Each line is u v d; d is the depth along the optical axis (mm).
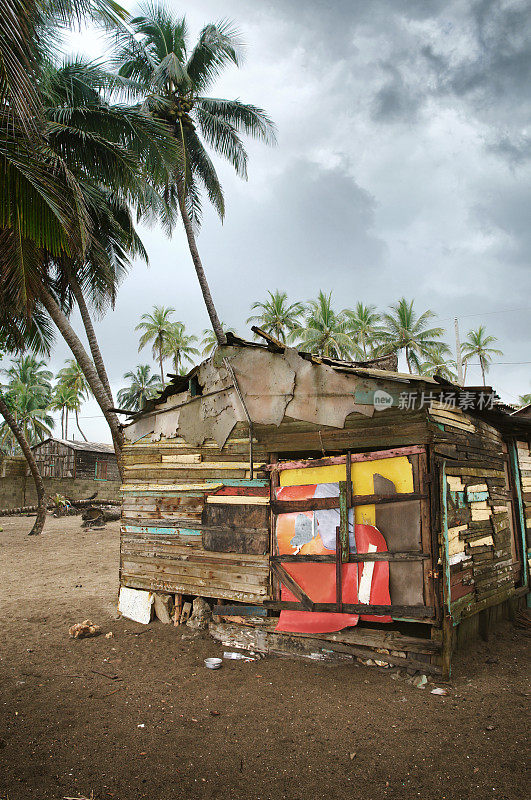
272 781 3547
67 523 21484
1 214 6086
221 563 6871
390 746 3977
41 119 5441
